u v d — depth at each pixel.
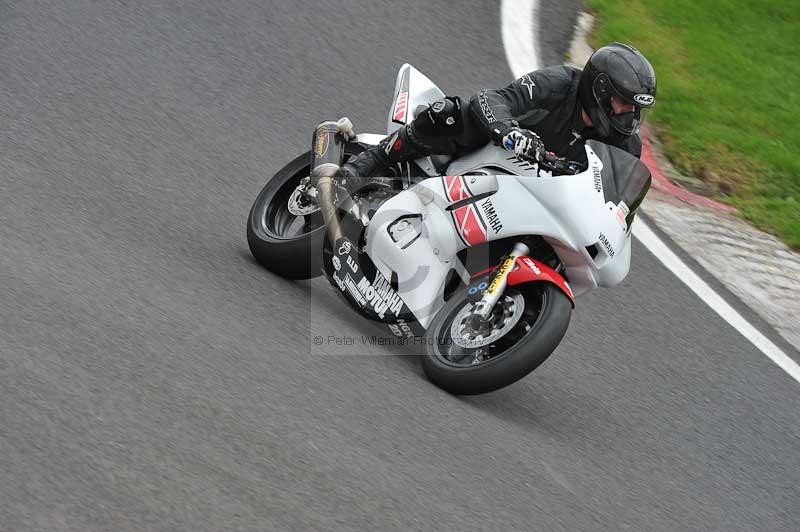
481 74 34.34
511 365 17.84
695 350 24.61
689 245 29.38
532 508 15.81
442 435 16.98
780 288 28.45
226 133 27.55
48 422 13.75
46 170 22.64
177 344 16.80
